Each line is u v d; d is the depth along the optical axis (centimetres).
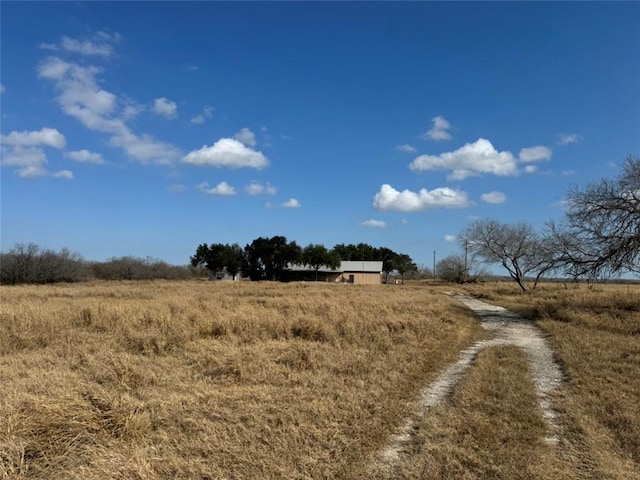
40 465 450
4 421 508
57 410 532
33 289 3409
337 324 1359
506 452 510
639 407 677
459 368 960
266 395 689
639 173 2145
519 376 873
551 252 2411
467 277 7862
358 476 457
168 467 454
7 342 1057
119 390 675
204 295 2827
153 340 1080
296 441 523
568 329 1552
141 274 7362
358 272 8656
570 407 684
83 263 6506
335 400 680
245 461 473
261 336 1212
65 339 1110
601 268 2253
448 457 494
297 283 5984
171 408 617
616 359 1027
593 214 2248
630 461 500
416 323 1476
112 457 463
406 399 710
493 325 1831
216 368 851
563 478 458
